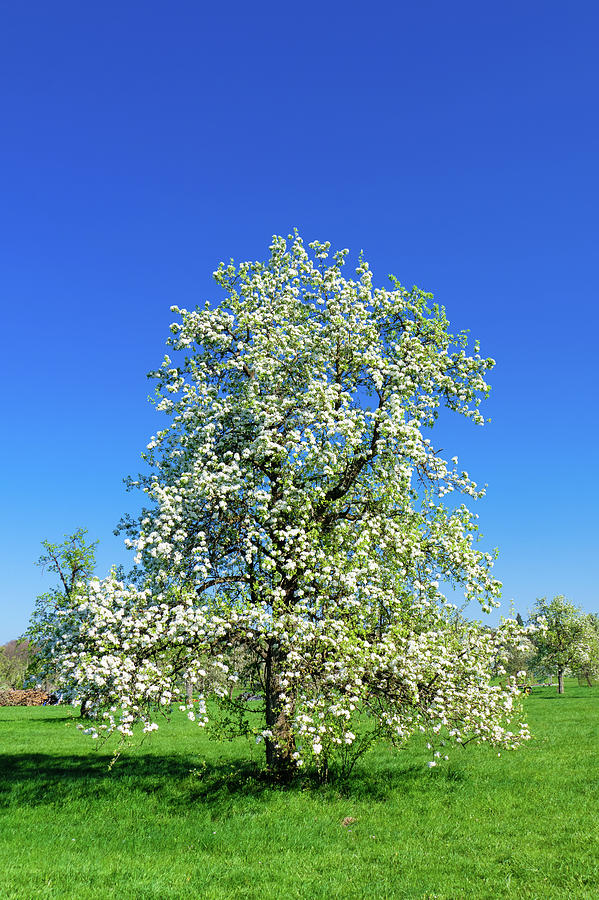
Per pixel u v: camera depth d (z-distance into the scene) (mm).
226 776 16203
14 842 11953
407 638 14266
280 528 14797
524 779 16328
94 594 13898
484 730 14414
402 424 14555
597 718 32094
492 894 8820
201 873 10156
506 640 14609
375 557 15039
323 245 18188
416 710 14031
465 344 16922
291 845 11570
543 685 76875
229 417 16344
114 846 11812
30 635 15844
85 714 13555
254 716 29016
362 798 14695
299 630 13086
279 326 17516
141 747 23984
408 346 16531
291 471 14641
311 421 15469
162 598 13828
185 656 13414
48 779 17266
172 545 14492
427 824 12547
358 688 13305
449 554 14867
